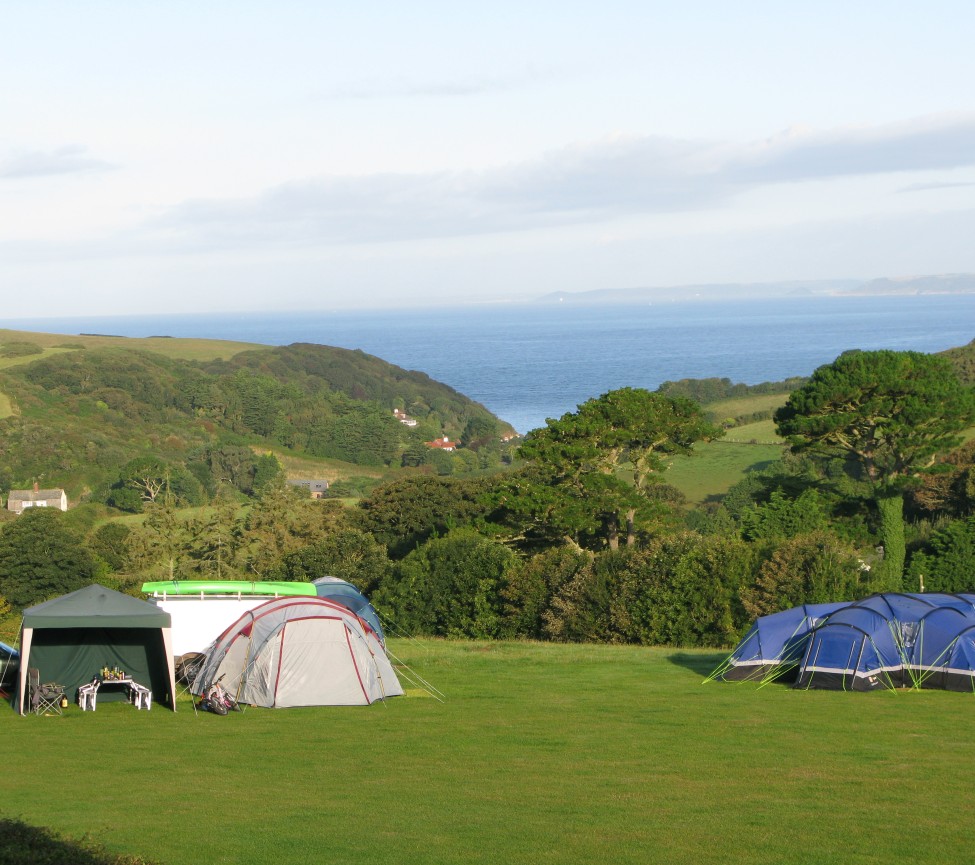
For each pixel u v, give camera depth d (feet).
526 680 84.33
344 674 72.02
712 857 37.76
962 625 76.84
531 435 184.96
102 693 71.61
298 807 45.21
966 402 174.60
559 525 172.96
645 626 124.88
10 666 73.26
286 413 644.69
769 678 81.41
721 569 121.08
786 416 188.34
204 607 83.41
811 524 169.27
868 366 178.60
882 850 38.63
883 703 71.72
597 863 37.04
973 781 50.29
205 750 57.57
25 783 49.42
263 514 227.81
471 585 151.33
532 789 48.83
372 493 239.09
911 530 184.75
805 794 47.75
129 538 226.38
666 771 52.65
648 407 185.37
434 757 56.03
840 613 80.53
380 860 37.24
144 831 40.68
